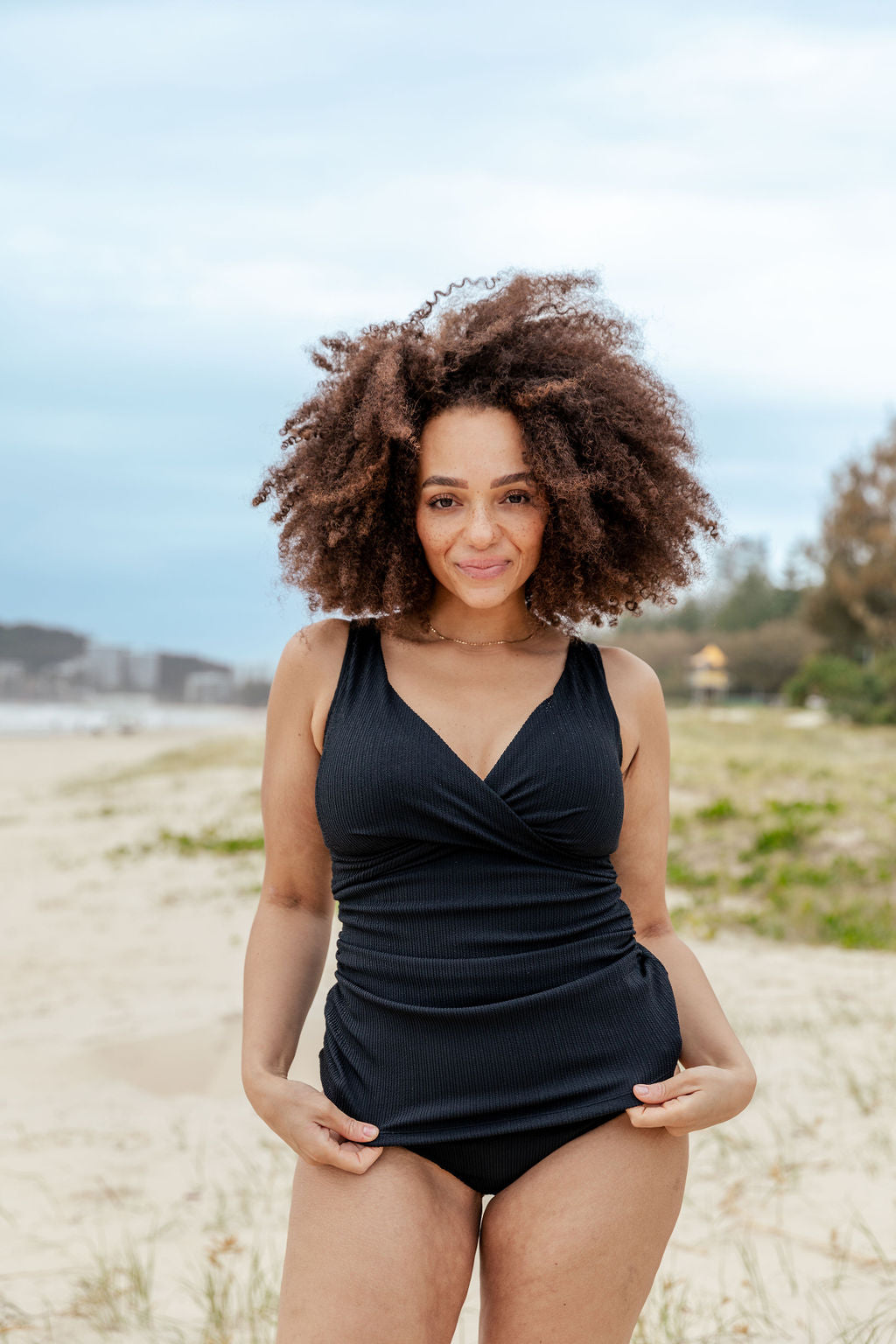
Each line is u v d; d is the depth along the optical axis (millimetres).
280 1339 1770
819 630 39656
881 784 13742
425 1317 1742
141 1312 3201
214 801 16234
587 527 2154
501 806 1894
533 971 1881
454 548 2092
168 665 96688
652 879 2205
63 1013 6457
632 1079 1871
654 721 2162
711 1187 4023
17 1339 3061
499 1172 1848
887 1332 3014
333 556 2295
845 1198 3871
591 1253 1785
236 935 8469
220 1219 3863
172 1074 5422
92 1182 4188
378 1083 1865
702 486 2396
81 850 12828
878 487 37594
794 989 6629
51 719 62062
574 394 2158
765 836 10398
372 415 2137
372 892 1945
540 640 2201
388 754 1914
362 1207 1767
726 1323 3084
